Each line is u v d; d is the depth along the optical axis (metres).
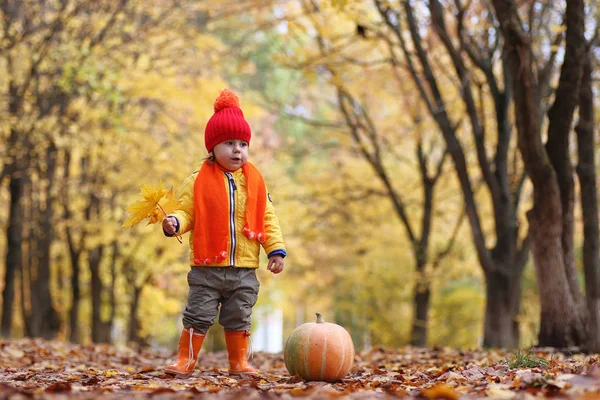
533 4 11.45
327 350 4.95
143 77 15.99
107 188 19.11
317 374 4.95
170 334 31.67
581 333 8.73
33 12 15.51
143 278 23.11
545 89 12.65
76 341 19.91
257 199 5.45
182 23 17.84
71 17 14.81
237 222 5.36
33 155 15.91
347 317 31.48
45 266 19.14
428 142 22.67
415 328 19.48
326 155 31.00
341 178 23.06
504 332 13.05
